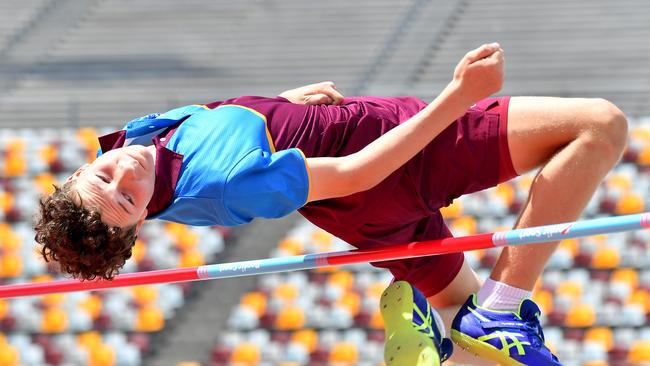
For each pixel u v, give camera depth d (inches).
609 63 1206.3
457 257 400.8
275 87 1264.8
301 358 964.0
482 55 321.7
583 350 942.4
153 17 1499.8
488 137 348.8
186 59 1371.8
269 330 990.4
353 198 359.3
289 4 1480.1
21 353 1005.8
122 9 1530.5
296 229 1079.0
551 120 340.2
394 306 350.3
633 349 936.3
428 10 1408.7
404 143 323.0
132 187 310.7
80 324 1019.9
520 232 328.8
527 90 1155.9
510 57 1253.1
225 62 1349.7
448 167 355.3
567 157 336.5
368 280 1011.9
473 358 390.3
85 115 1224.8
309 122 350.3
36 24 1501.0
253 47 1386.6
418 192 359.6
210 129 330.6
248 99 353.1
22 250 1090.1
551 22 1321.4
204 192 319.6
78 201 307.4
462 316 352.8
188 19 1480.1
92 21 1502.2
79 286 378.3
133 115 1218.6
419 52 1300.4
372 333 975.6
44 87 1320.1
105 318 1019.3
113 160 312.5
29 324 1023.6
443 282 400.5
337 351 964.0
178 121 346.0
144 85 1310.3
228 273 369.1
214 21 1467.8
